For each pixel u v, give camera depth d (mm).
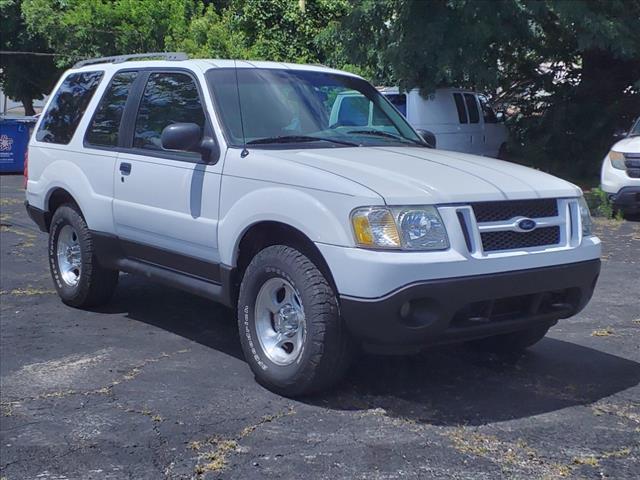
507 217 5105
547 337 6820
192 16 24562
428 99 17000
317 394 5359
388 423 4949
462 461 4434
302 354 5109
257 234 5578
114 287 7516
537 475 4273
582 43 15844
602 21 15594
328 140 6043
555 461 4441
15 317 7410
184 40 23188
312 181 5062
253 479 4234
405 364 6059
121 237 6766
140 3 23766
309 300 5016
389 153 5777
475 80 16656
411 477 4242
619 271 9461
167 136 5758
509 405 5270
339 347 5051
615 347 6547
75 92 7719
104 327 7078
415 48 16000
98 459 4512
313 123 6188
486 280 4852
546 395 5457
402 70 16234
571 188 5492
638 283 8820
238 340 6711
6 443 4742
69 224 7492
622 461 4449
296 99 6277
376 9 16688
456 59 16172
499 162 5938
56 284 7746
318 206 4969
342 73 6863
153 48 24453
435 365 6059
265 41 23984
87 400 5387
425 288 4695
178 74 6453
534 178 5469
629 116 19625
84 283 7387
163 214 6191
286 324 5336
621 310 7676
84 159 7160
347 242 4809
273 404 5250
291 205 5109
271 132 5938
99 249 7043
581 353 6387
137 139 6672
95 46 24688
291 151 5645
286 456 4496
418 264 4684
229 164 5641
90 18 23969
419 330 4789
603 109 19078
